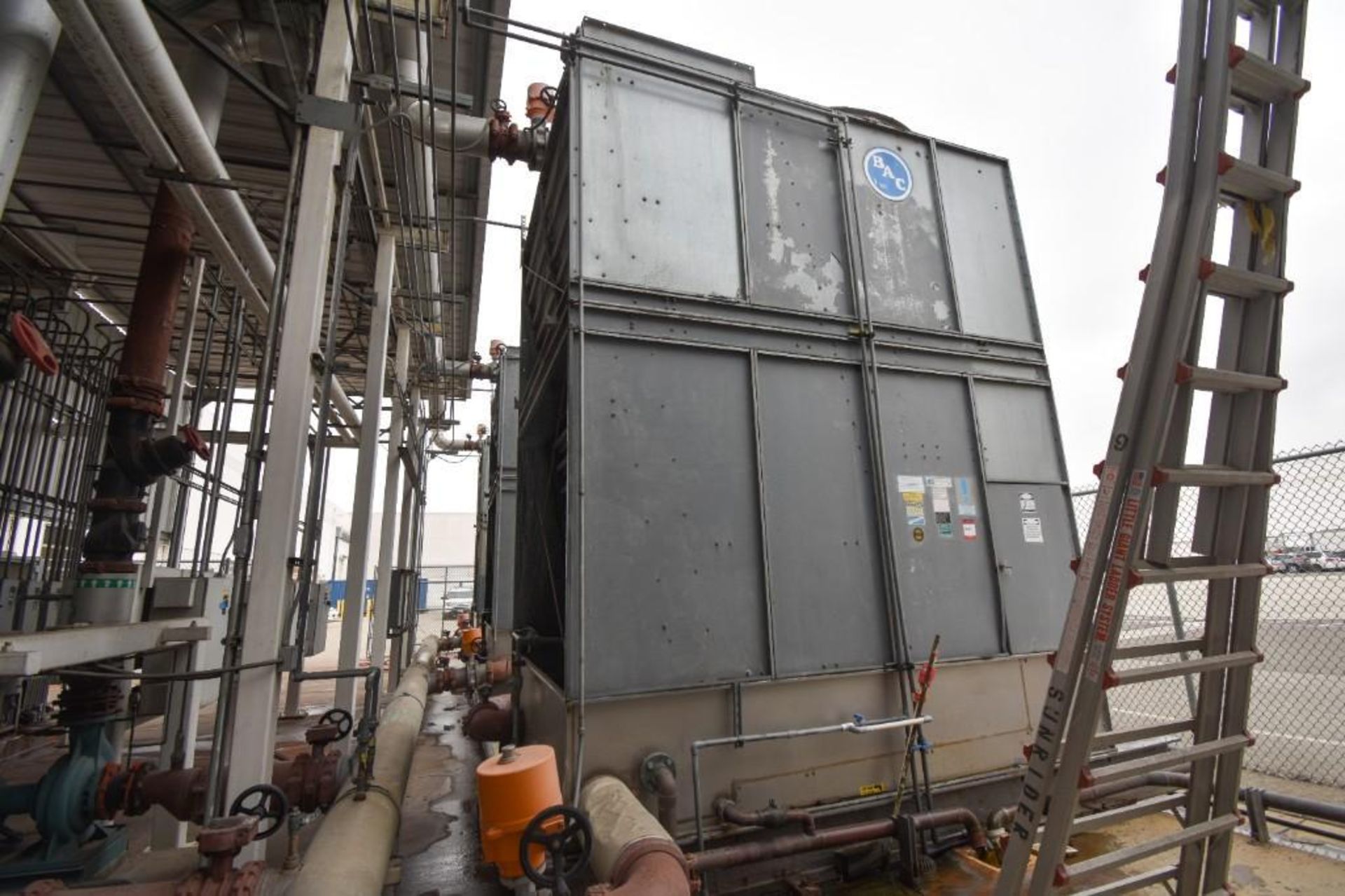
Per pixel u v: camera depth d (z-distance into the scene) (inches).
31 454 208.4
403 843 160.4
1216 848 82.8
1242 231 79.5
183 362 243.3
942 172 188.1
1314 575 197.8
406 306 295.0
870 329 160.2
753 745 127.8
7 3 96.3
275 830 98.3
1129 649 73.9
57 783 118.0
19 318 99.0
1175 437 73.1
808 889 119.4
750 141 161.8
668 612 127.6
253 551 115.8
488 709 186.4
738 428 143.8
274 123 207.6
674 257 145.5
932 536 157.0
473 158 228.7
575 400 129.2
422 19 163.8
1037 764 75.8
